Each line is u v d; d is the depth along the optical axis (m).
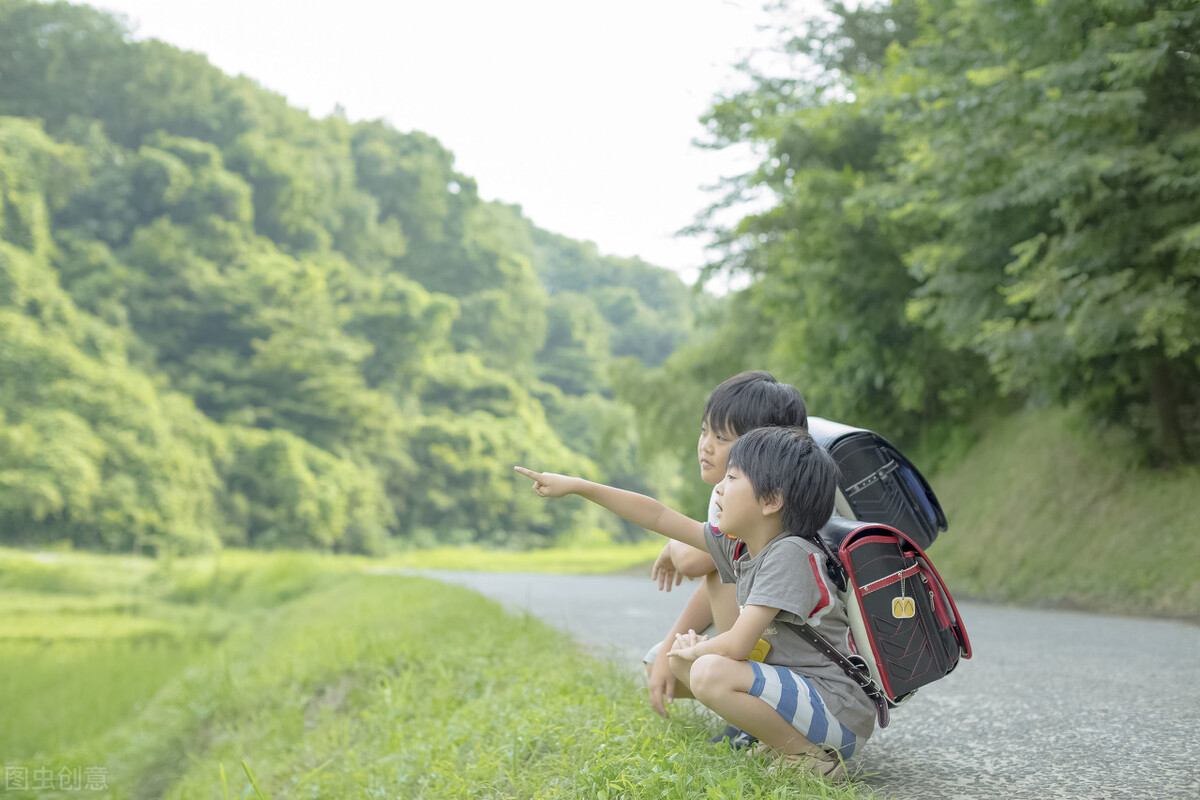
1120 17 7.29
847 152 12.49
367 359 80.06
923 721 3.26
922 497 2.71
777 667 2.29
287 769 4.53
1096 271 7.78
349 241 98.62
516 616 6.98
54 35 88.19
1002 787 2.33
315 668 6.16
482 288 104.62
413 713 4.36
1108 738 2.82
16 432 53.59
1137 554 8.67
